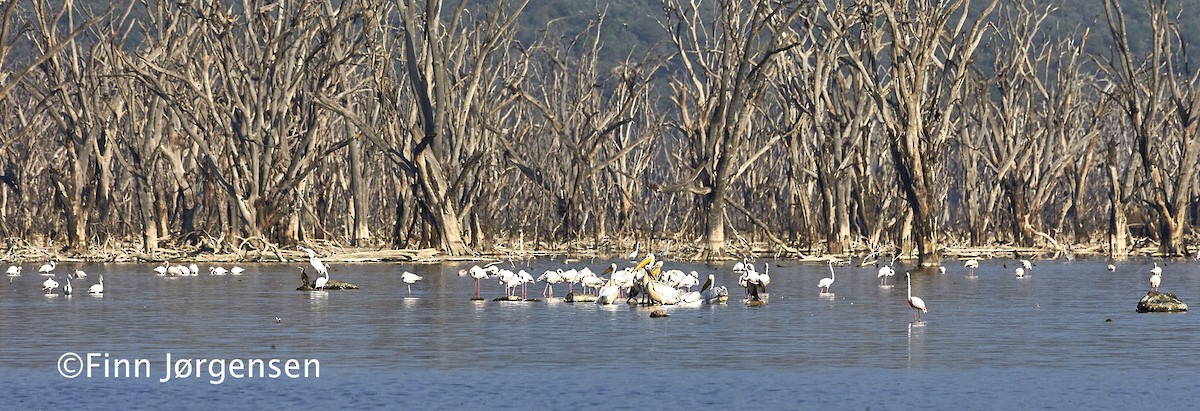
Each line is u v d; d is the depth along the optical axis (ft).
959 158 424.46
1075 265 274.77
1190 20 627.46
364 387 107.34
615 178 369.30
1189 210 367.25
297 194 318.86
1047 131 339.16
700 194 308.60
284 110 301.22
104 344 131.44
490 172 325.01
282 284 214.07
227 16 298.35
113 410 99.86
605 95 534.37
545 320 150.30
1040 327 143.84
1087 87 487.20
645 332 138.62
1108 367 115.24
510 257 278.67
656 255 314.35
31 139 353.72
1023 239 327.88
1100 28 624.18
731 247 311.27
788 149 316.19
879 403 100.53
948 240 347.77
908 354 123.13
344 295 189.37
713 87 315.37
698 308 165.68
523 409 98.89
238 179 300.20
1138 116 309.42
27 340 134.72
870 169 328.29
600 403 100.89
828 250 307.58
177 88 318.24
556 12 626.23
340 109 294.87
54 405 101.50
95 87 310.24
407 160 298.35
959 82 296.92
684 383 108.37
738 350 125.59
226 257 289.74
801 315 156.04
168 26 310.24
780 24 299.99
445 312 160.35
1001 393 103.96
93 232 321.52
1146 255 316.40
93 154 324.39
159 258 291.38
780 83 329.31
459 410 98.63
